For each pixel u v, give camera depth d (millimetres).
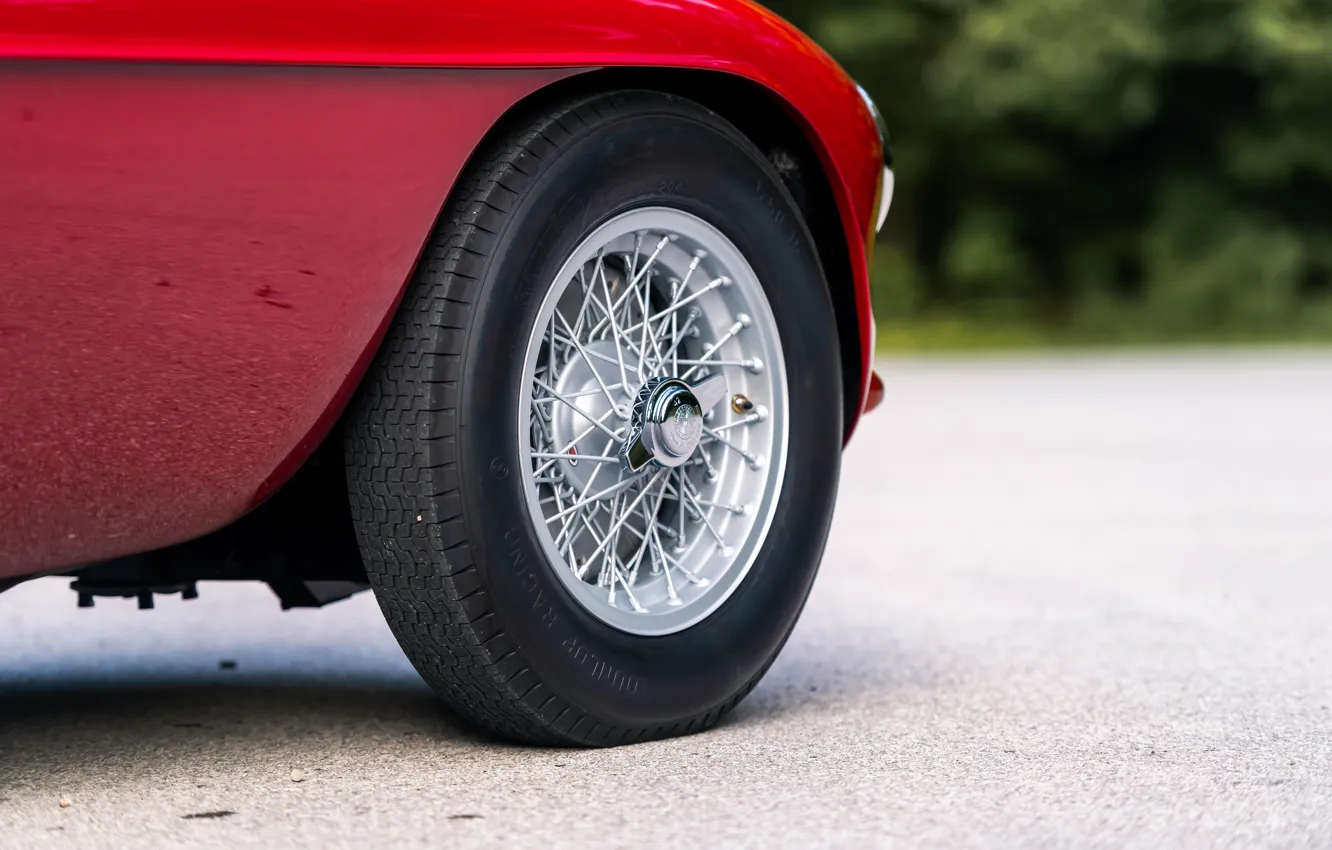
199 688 2453
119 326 1603
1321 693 2387
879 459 6875
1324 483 5742
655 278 2107
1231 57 21875
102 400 1608
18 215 1539
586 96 1948
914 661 2676
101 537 1649
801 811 1679
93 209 1573
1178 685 2451
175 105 1608
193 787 1793
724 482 2139
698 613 2066
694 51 2008
